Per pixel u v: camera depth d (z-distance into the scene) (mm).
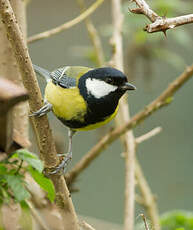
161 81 16203
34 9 16828
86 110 8477
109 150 15984
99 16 16953
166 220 8375
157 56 11750
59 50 16641
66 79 8602
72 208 7273
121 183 15211
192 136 15852
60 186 7172
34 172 6410
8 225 7051
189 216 8438
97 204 15164
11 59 8438
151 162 15586
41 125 7070
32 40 9477
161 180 15320
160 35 10969
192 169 15219
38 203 8398
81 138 15750
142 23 10539
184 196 15039
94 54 11922
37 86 6949
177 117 16094
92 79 8492
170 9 10672
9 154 6059
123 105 10602
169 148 15656
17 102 5277
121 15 10789
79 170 9914
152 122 16062
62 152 10859
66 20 16797
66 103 8445
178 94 16328
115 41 10500
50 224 8133
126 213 8930
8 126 5621
